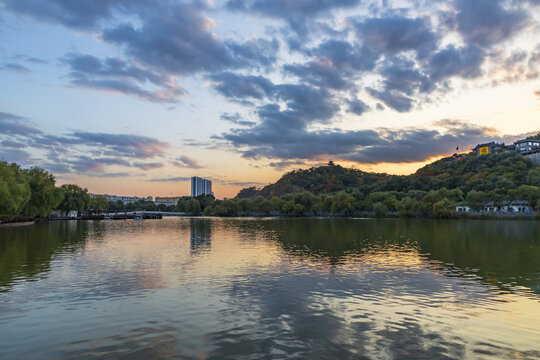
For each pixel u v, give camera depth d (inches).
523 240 2458.2
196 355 607.2
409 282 1147.3
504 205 6530.5
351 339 675.4
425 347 641.0
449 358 598.5
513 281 1162.6
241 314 820.0
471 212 6461.6
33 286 1085.1
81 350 628.4
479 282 1148.5
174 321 773.3
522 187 6043.3
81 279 1184.8
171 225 4906.5
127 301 923.4
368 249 1995.6
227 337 684.7
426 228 3811.5
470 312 839.1
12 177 4106.8
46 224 4901.6
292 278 1204.5
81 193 7057.1
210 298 952.3
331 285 1103.0
